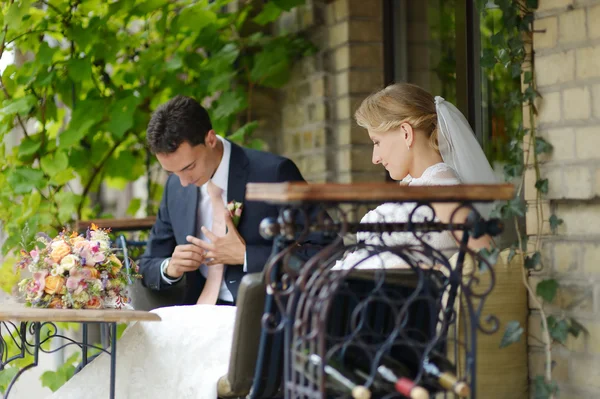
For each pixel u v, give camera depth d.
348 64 5.84
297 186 2.44
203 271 4.80
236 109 6.23
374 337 3.02
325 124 6.00
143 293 4.79
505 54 3.84
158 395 3.71
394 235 3.58
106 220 5.35
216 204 4.71
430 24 5.59
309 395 2.55
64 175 6.17
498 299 3.68
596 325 3.50
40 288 3.69
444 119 3.86
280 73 6.33
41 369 7.79
